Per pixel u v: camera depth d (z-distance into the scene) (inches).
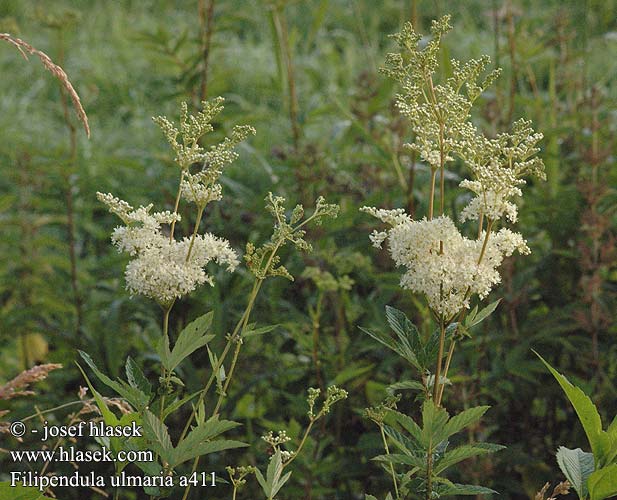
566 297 158.9
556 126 181.0
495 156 86.6
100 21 472.1
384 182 170.4
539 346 150.8
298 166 167.5
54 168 178.5
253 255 89.4
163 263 85.7
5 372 200.2
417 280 82.0
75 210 185.8
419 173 157.5
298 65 366.3
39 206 179.6
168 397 89.4
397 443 85.4
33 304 180.5
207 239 88.0
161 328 157.0
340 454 142.0
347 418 148.5
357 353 144.9
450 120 85.3
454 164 166.2
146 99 341.7
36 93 388.8
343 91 315.6
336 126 184.9
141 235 86.7
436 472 83.3
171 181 170.6
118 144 301.4
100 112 330.6
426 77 86.3
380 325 143.6
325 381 143.9
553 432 153.7
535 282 166.6
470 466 132.4
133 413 84.3
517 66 181.6
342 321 147.7
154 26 452.4
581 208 161.9
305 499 132.7
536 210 159.3
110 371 154.1
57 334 162.4
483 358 151.3
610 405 145.3
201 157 88.4
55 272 186.2
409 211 154.8
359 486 151.2
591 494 82.4
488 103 175.3
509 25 181.2
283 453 89.2
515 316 154.0
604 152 158.7
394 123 162.1
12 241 180.7
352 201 169.5
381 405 87.2
